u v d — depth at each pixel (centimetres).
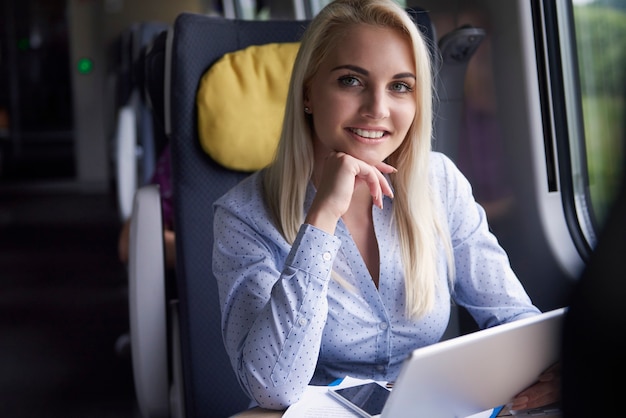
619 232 66
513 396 111
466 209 159
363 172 133
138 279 188
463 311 213
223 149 183
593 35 183
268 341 125
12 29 898
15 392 311
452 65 204
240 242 144
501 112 201
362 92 137
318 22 138
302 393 125
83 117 880
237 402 187
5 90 907
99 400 300
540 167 192
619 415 65
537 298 199
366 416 117
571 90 189
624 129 69
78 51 866
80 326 397
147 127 384
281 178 145
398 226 147
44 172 902
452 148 213
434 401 100
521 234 200
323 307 128
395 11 135
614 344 65
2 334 387
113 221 684
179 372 189
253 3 545
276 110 186
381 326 145
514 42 192
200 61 187
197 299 186
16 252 569
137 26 379
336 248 129
